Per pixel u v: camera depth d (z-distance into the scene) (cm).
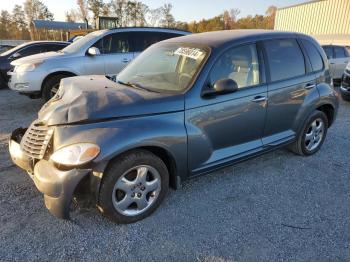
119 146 273
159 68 375
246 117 368
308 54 448
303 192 371
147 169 302
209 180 394
